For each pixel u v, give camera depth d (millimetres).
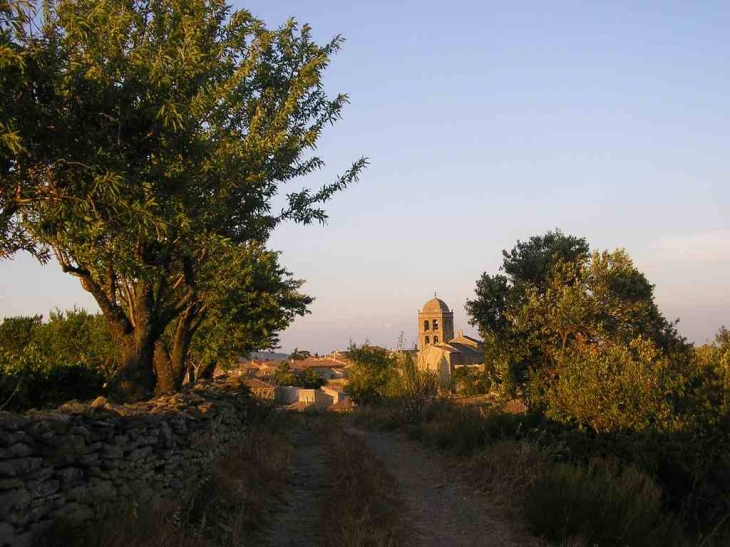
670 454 12234
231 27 12828
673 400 13328
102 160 7512
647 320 23141
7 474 5164
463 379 44656
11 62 6535
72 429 6215
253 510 9039
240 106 12719
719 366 13977
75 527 5715
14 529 5176
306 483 11859
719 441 12578
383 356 47000
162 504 7609
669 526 9469
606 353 14883
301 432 21094
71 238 8820
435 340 94438
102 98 7910
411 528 9008
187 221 9406
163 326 12883
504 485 11086
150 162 8766
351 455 14023
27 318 27562
